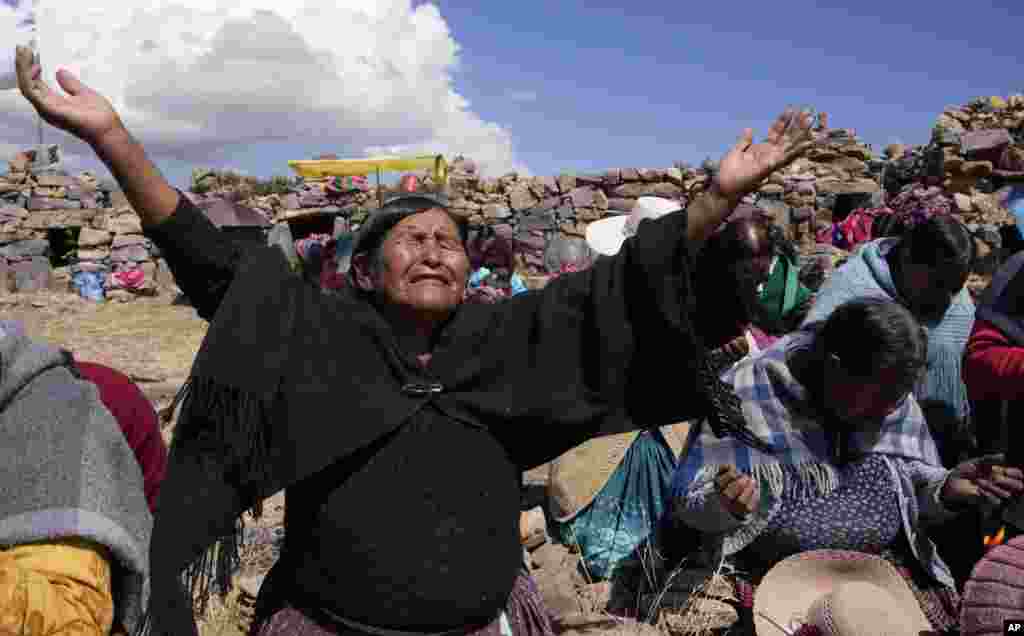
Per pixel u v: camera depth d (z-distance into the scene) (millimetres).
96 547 1562
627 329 1777
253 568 3699
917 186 15672
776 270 3930
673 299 1717
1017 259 3102
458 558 1727
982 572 2496
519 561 1874
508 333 1852
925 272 3535
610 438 4137
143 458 1924
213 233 1781
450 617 1729
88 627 1492
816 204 17797
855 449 3059
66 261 20266
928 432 3227
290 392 1726
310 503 1755
